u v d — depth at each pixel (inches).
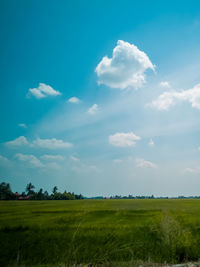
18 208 1630.2
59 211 1279.5
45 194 5821.9
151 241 381.1
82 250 335.0
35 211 1314.0
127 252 290.7
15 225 708.7
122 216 970.7
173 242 353.7
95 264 249.0
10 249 398.3
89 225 699.4
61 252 352.5
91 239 462.6
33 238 495.5
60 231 593.9
